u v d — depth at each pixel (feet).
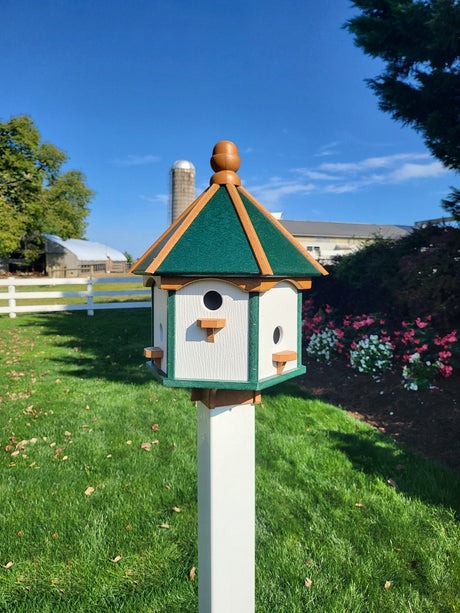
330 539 7.22
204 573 4.82
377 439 11.02
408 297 16.31
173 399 14.37
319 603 5.94
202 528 4.77
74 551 6.99
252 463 4.73
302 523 7.67
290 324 4.81
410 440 11.19
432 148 17.04
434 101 17.13
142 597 6.05
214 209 4.42
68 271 112.37
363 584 6.27
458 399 12.76
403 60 17.94
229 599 4.80
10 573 6.56
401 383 14.66
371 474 9.25
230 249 4.03
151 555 6.86
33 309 33.78
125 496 8.52
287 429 11.68
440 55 16.16
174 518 7.79
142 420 12.56
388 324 18.29
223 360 4.19
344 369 17.61
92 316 33.53
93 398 14.51
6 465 9.90
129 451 10.55
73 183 104.37
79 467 9.75
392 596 6.06
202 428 4.59
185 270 3.92
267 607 5.86
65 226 105.19
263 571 6.51
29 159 86.69
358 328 18.15
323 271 4.91
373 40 17.37
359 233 71.41
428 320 15.89
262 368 4.29
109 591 6.18
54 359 20.20
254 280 3.97
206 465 4.52
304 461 9.84
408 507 8.02
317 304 23.54
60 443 11.02
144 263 4.60
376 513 7.89
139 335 25.84
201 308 4.20
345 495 8.44
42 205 94.68
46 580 6.43
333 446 10.61
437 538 7.18
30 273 120.57
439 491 8.47
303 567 6.58
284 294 4.66
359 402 14.29
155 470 9.57
